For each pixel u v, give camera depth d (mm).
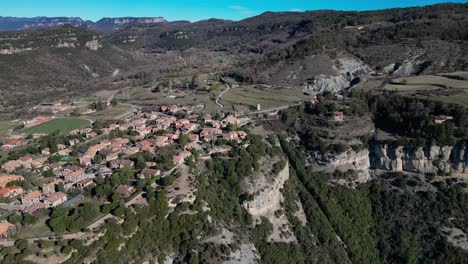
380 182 180625
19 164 173375
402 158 178625
